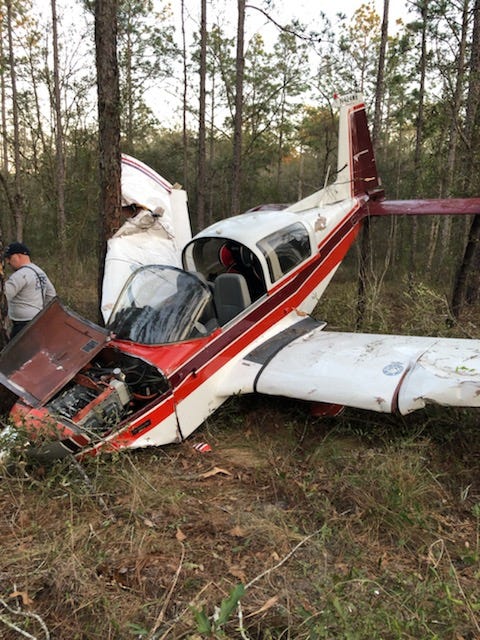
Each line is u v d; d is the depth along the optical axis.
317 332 5.34
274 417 4.70
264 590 2.54
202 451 4.13
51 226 12.51
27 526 3.01
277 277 5.34
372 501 3.20
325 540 2.96
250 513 3.24
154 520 3.15
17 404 3.78
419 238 15.14
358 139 7.26
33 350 4.07
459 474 3.69
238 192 9.80
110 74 5.68
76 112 11.34
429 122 11.95
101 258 6.24
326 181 7.01
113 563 2.72
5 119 15.50
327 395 4.08
